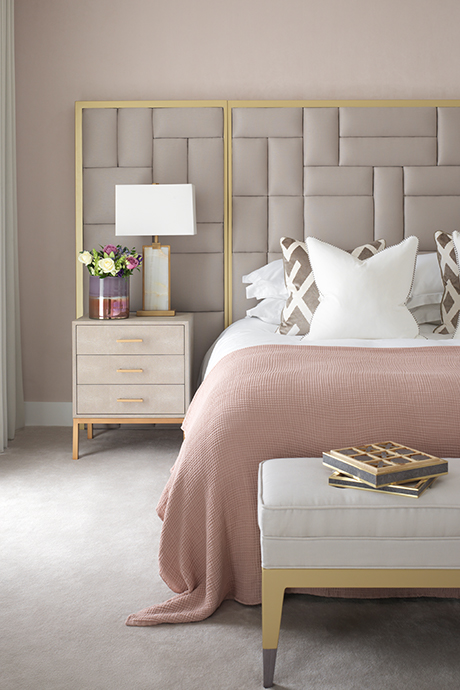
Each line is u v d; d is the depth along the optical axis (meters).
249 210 3.51
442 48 3.55
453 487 1.40
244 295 3.55
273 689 1.34
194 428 1.79
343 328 2.60
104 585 1.79
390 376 1.81
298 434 1.69
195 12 3.54
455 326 2.83
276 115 3.46
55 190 3.63
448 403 1.71
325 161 3.48
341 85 3.58
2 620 1.60
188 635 1.55
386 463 1.39
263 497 1.39
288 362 2.00
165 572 1.72
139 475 2.78
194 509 1.70
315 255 2.73
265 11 3.54
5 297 3.36
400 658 1.45
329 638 1.53
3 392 3.22
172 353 3.00
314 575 1.36
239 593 1.70
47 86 3.57
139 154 3.47
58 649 1.48
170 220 3.14
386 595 1.71
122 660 1.44
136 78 3.57
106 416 3.03
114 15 3.54
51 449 3.21
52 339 3.71
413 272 2.71
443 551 1.34
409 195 3.49
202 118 3.46
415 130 3.47
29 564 1.92
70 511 2.35
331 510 1.35
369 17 3.54
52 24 3.54
